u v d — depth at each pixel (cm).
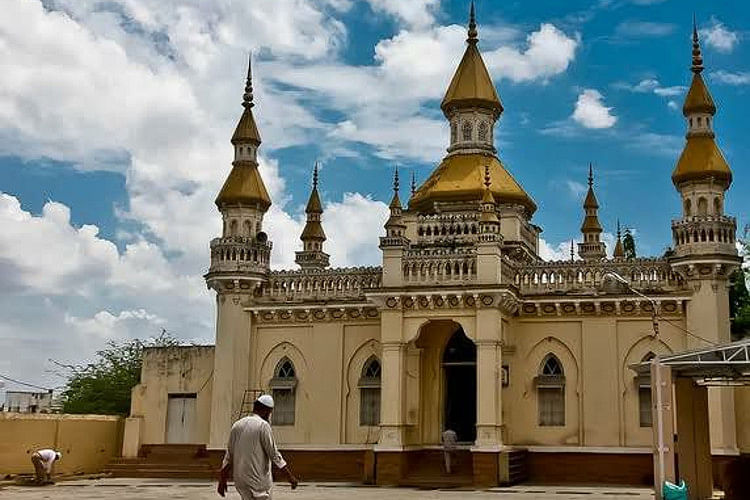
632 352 2889
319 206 4275
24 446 3042
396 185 3556
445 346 3105
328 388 3098
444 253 2878
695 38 3022
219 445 3081
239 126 3331
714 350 1872
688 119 2950
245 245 3170
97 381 4781
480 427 2730
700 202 2850
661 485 1828
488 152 3541
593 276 2942
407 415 2948
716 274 2777
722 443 2666
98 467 3309
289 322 3178
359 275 3123
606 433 2861
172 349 3353
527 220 3528
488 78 3619
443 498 2258
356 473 3002
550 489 2570
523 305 2970
